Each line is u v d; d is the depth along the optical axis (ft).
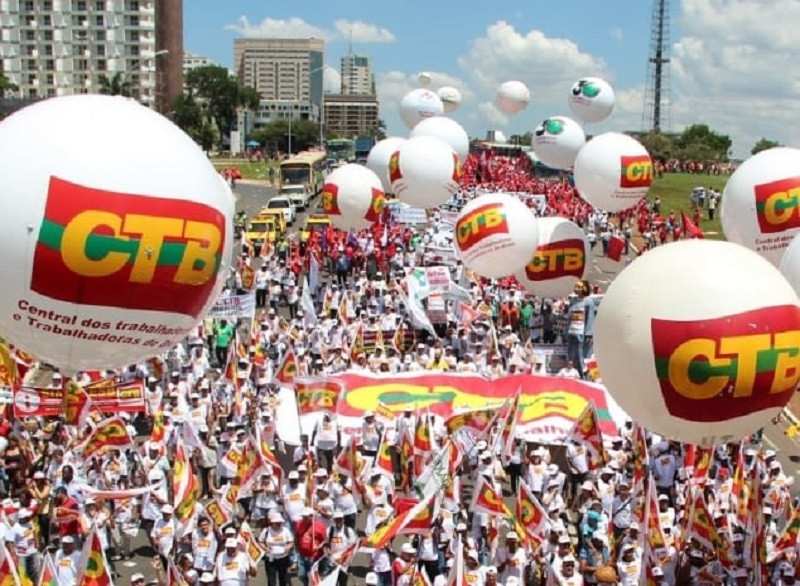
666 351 36.55
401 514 51.37
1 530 52.60
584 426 62.80
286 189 238.07
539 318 105.19
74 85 527.81
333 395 68.80
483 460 57.41
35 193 32.83
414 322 94.17
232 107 548.31
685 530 48.83
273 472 58.90
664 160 371.76
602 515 53.47
